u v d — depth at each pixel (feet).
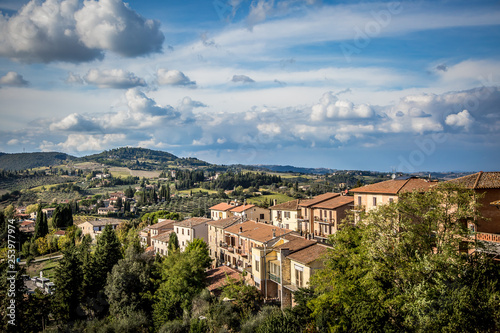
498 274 78.84
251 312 136.46
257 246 179.11
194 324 133.18
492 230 112.88
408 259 87.04
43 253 345.31
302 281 132.05
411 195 92.53
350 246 105.60
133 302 176.45
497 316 68.95
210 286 173.78
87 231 428.15
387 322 84.17
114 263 212.02
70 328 168.86
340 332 93.04
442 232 86.43
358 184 327.88
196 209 471.62
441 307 76.84
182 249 276.21
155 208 590.55
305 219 234.79
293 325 102.89
